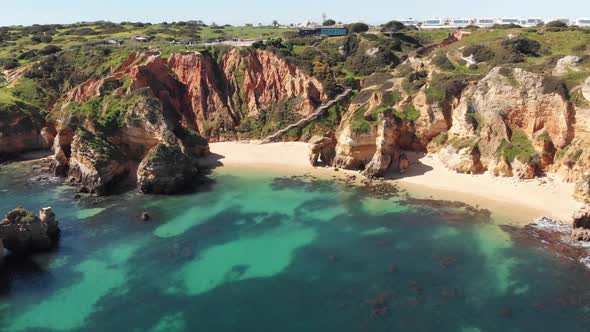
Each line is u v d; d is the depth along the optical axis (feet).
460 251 177.47
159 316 142.41
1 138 292.40
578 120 235.40
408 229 197.36
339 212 217.15
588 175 211.61
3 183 252.21
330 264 171.01
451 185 242.17
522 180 237.25
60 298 151.64
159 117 283.18
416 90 299.38
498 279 157.89
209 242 189.16
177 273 166.30
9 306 147.23
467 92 279.69
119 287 157.79
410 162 273.75
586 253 172.86
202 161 295.28
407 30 511.40
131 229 200.34
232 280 161.89
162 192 240.53
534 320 136.67
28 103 329.52
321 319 139.85
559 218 201.67
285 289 155.94
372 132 265.95
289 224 205.46
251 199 234.79
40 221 182.60
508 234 189.67
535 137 245.24
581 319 136.56
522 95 252.62
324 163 286.05
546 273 160.56
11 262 172.55
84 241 189.26
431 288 153.89
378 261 172.14
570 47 323.37
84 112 298.76
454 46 355.77
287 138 327.67
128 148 286.46
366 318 139.74
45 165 283.38
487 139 255.29
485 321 136.67
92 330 136.26
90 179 238.48
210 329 136.05
